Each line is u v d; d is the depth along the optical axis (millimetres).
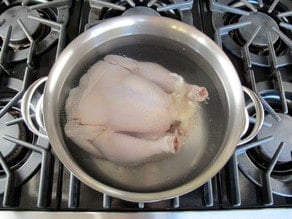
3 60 497
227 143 412
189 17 553
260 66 526
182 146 454
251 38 519
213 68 462
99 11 549
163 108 449
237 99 430
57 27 525
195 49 471
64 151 400
